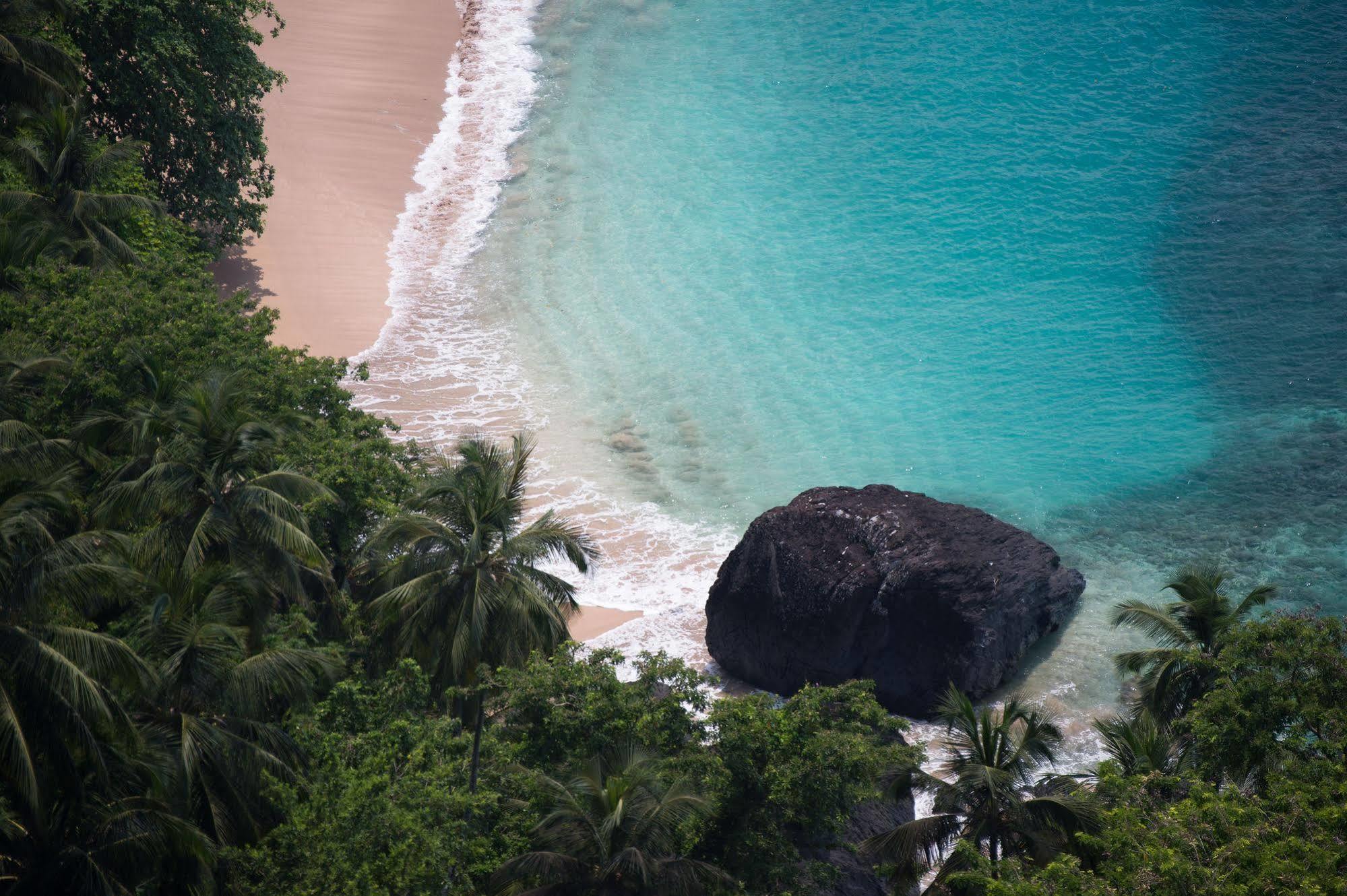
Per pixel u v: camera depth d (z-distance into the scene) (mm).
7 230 42969
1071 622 47625
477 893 26828
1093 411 61031
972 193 76312
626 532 53125
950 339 66438
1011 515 54656
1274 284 67312
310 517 34250
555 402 61844
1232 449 57688
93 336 37688
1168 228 72062
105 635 23328
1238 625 35750
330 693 28484
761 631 44938
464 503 29922
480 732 30219
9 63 48750
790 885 28125
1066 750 41625
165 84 58688
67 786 22516
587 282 71125
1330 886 21422
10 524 23203
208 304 42156
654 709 29406
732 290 70438
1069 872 23438
